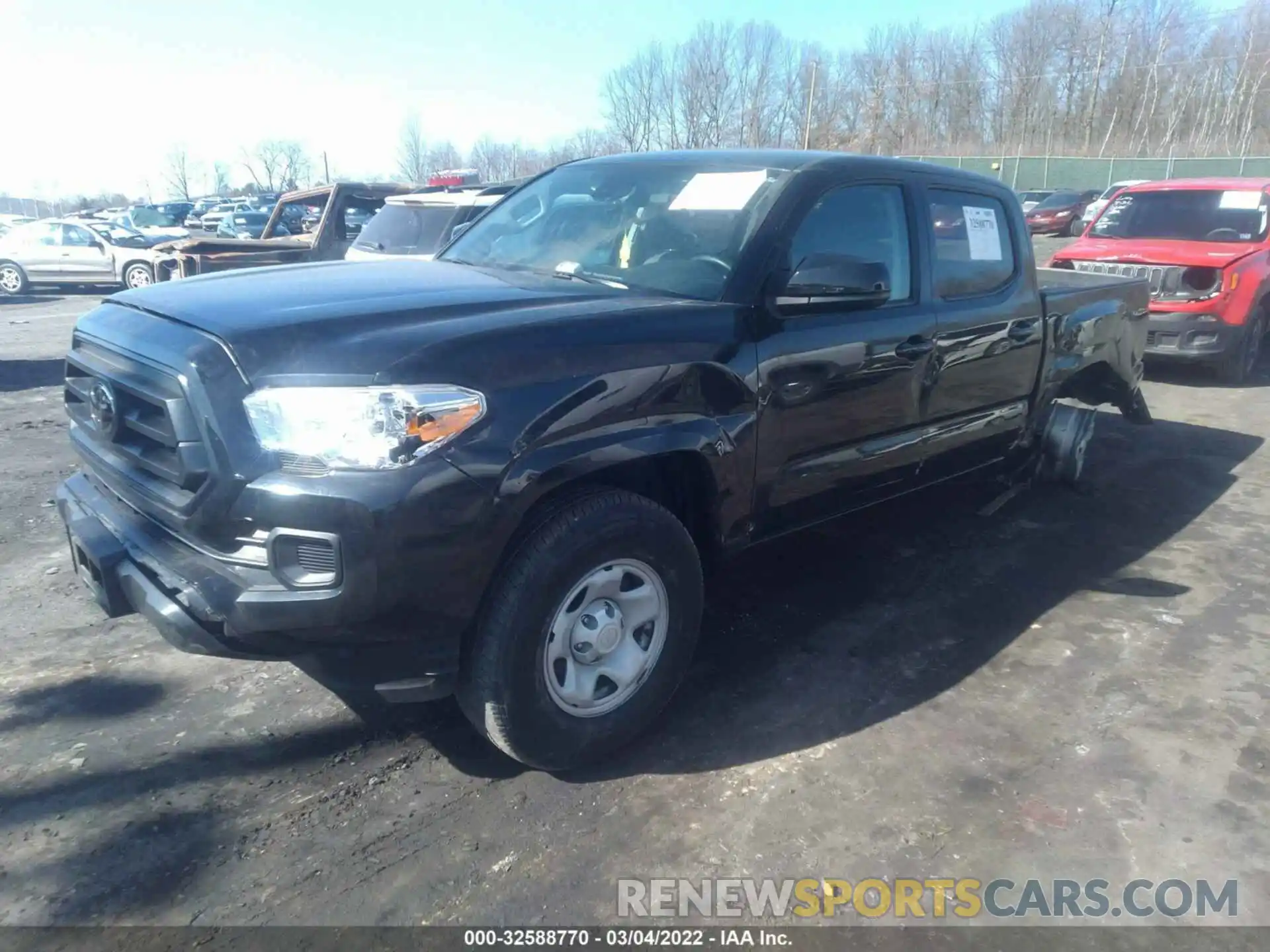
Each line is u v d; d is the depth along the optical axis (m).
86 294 19.52
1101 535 5.29
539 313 2.95
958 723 3.43
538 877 2.64
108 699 3.46
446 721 3.38
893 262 4.00
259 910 2.49
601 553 2.92
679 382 3.07
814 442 3.65
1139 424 6.42
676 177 3.96
